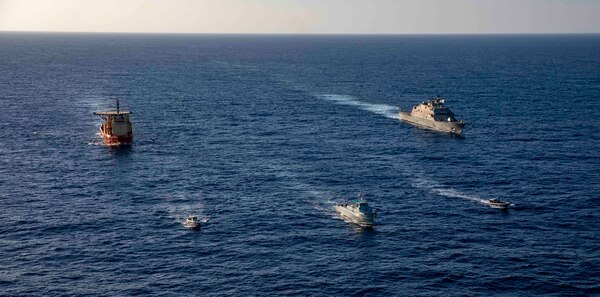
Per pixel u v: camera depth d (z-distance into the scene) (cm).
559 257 11062
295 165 17400
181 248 11356
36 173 16262
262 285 9956
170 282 10019
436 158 18400
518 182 15825
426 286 9981
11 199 14062
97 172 16412
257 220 12862
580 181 15912
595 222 12862
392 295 9694
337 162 17800
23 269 10388
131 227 12362
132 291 9694
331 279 10200
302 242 11719
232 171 16675
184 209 13500
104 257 10912
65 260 10769
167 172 16488
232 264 10712
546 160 18188
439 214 13338
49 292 9600
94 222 12625
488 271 10500
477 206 13875
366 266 10700
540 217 13175
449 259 10994
